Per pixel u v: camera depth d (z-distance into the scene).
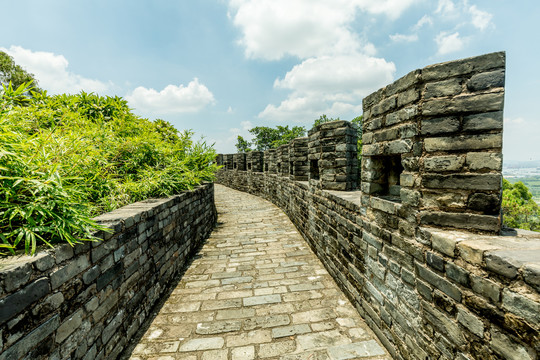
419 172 2.00
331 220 4.09
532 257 1.29
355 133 4.67
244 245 5.73
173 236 4.12
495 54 1.64
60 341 1.70
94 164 3.35
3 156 1.74
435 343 1.84
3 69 12.67
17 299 1.39
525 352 1.22
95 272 2.11
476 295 1.49
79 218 1.90
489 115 1.67
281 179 9.44
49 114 4.18
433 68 1.88
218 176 20.58
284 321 2.95
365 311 2.92
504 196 19.56
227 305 3.29
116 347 2.39
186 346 2.57
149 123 6.90
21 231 1.58
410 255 2.12
